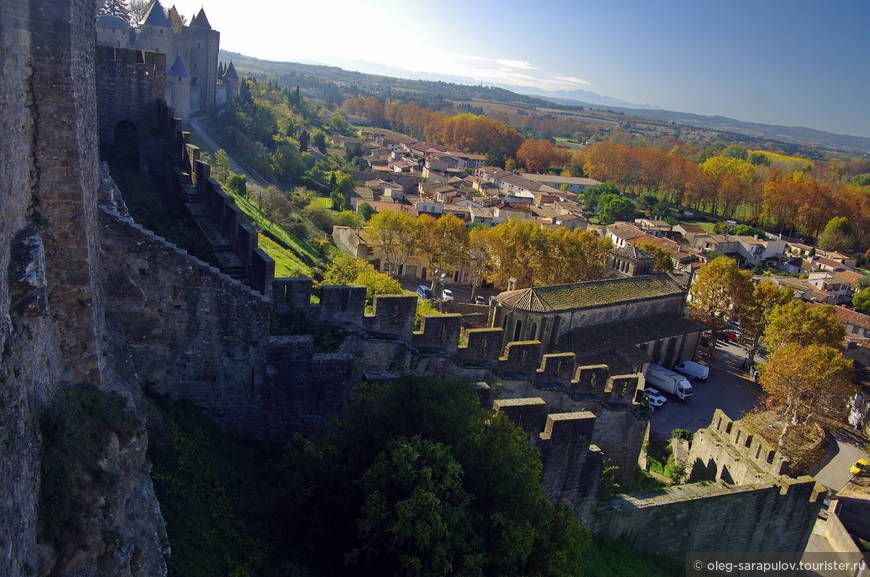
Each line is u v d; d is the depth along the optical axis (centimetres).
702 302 9638
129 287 2308
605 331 7606
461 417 2264
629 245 10069
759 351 9894
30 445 1201
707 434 4472
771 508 3806
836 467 6500
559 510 2373
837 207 19038
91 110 1717
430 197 17475
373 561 2084
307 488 2183
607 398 4359
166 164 4341
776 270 16112
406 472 1967
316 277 6881
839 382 6800
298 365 2683
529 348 4034
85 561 1272
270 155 15675
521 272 10019
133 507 1534
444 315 3738
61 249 1455
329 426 2389
